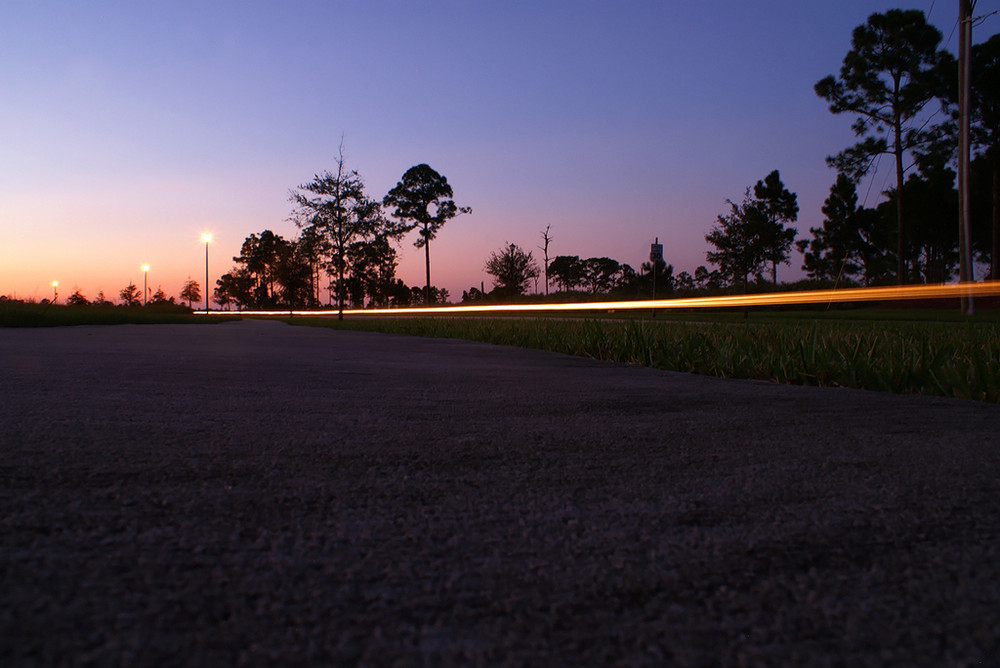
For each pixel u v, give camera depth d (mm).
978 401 3379
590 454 2008
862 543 1249
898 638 884
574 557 1159
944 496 1578
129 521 1266
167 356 5336
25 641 798
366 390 3465
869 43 31078
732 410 2949
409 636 856
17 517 1258
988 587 1054
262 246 98250
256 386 3486
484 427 2436
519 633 873
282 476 1653
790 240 47125
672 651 836
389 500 1482
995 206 32531
